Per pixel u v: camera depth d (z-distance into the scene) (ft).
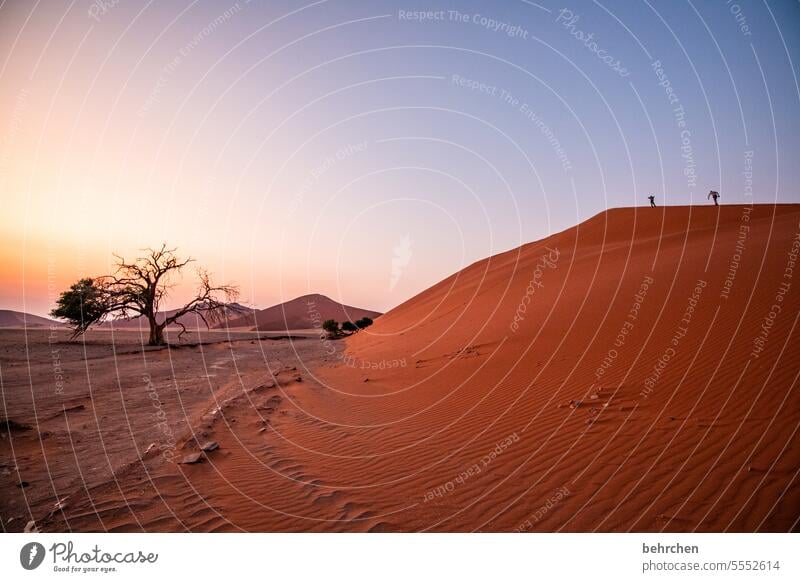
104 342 97.96
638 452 17.07
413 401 30.94
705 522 12.60
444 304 122.11
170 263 98.89
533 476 16.66
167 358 71.00
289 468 19.38
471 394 29.94
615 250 96.07
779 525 12.03
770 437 16.22
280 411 30.09
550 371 30.55
